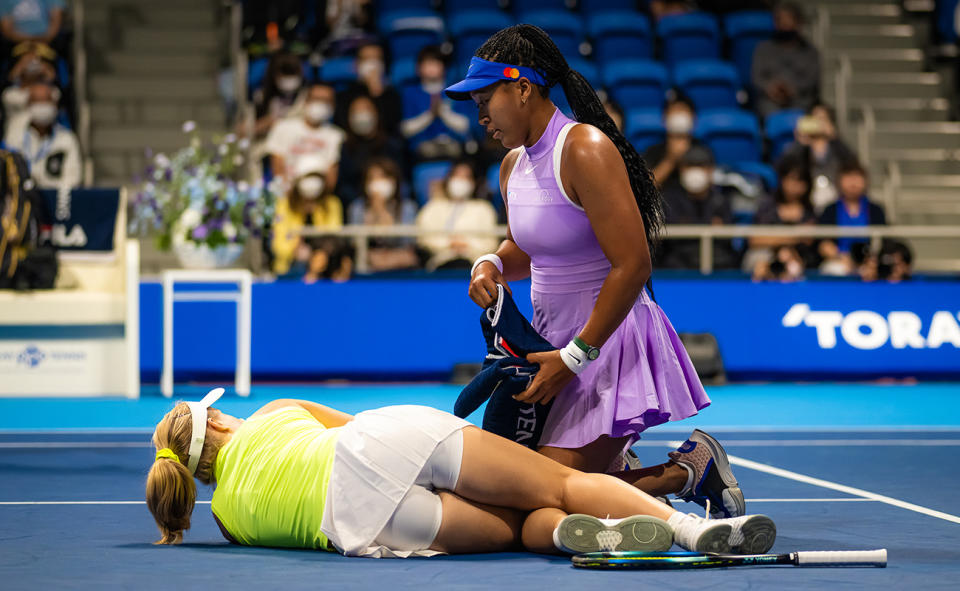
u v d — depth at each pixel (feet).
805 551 25.98
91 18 97.09
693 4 100.83
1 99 84.02
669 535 25.11
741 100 93.61
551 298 28.91
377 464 25.84
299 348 68.85
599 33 96.84
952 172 96.78
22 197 63.46
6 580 23.26
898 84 101.60
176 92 94.02
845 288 71.87
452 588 22.58
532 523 25.95
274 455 26.91
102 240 64.44
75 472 39.06
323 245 70.74
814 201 81.71
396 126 84.38
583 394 28.17
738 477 38.55
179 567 24.64
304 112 82.74
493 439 26.18
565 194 27.61
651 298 29.25
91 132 90.79
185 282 67.05
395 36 94.07
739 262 75.20
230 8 96.02
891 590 22.44
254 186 63.10
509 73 27.63
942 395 65.41
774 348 70.90
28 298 62.23
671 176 75.46
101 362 63.77
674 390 28.68
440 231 68.54
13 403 60.39
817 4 103.76
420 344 69.36
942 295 72.38
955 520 30.83
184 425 27.22
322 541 26.50
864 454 44.11
